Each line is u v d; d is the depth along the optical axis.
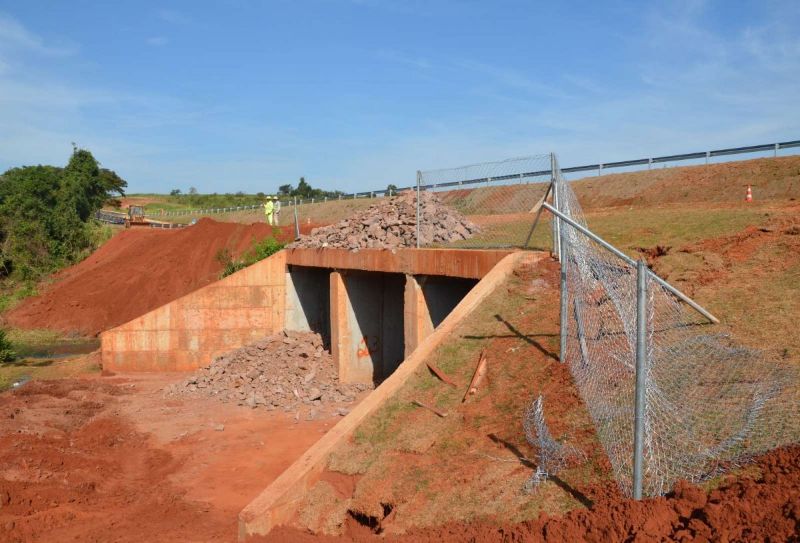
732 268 11.98
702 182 31.00
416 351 13.24
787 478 6.41
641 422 6.91
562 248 11.02
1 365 26.59
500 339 12.59
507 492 8.39
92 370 25.36
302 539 9.34
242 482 13.93
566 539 6.84
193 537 10.93
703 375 8.90
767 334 9.44
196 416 19.08
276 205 36.16
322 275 26.92
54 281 42.16
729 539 5.87
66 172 56.28
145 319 25.03
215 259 34.12
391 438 10.99
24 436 15.70
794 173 26.73
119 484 14.09
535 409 10.02
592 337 11.12
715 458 7.22
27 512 11.99
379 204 24.14
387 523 8.90
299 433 17.36
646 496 7.05
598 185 37.25
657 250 13.59
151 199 108.31
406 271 17.88
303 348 23.86
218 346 25.64
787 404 7.63
